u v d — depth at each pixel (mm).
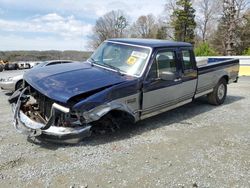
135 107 5480
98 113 4801
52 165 4242
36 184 3732
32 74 5504
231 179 4035
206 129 6078
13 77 9305
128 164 4363
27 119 4977
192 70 6793
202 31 59719
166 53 6074
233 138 5590
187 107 7902
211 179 4020
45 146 4879
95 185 3756
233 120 6785
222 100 8352
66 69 5676
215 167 4371
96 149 4836
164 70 6012
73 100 4676
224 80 8305
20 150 4707
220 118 6922
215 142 5359
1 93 9828
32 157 4477
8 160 4348
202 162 4516
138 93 5473
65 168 4168
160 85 5891
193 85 6914
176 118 6809
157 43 6094
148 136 5527
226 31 47688
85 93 4738
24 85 5723
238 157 4742
